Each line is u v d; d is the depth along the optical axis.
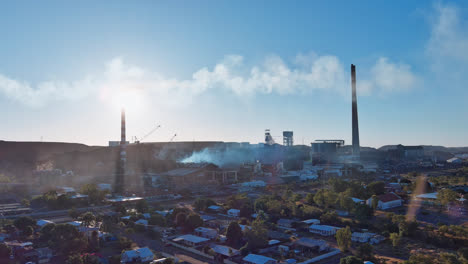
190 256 130.62
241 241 143.62
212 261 124.88
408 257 126.19
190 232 164.00
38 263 117.00
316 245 134.00
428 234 146.25
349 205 192.25
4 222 171.12
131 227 174.00
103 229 163.00
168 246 143.88
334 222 177.50
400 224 155.25
